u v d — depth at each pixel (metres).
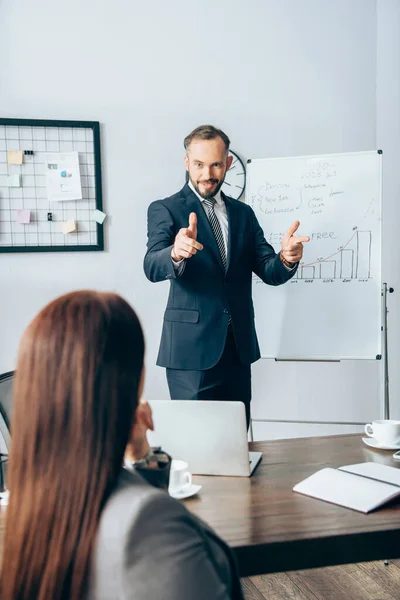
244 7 3.33
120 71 3.22
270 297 3.07
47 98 3.15
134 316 0.66
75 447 0.59
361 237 2.97
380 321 2.97
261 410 3.50
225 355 2.46
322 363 3.52
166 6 3.24
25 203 3.17
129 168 3.27
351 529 1.15
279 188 3.06
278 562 1.10
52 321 0.62
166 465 1.03
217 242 2.48
